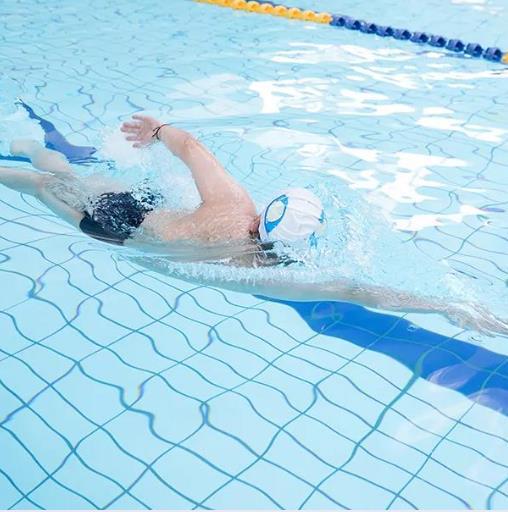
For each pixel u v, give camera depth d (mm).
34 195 3600
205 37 6465
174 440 2205
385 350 2674
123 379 2447
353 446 2219
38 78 5254
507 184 3979
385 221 3494
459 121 4812
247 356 2598
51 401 2338
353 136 4500
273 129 4555
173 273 3039
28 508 1964
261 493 2037
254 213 3076
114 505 1979
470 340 2740
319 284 2898
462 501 2035
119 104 4863
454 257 3229
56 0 7410
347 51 6250
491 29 6938
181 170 3652
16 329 2670
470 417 2361
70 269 3053
